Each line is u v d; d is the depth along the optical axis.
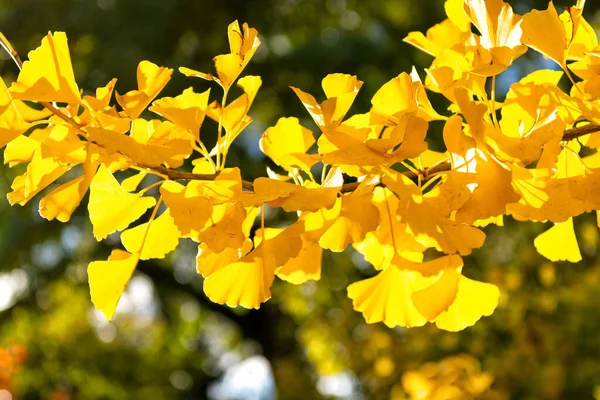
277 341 9.80
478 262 5.99
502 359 4.96
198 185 1.46
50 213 1.46
